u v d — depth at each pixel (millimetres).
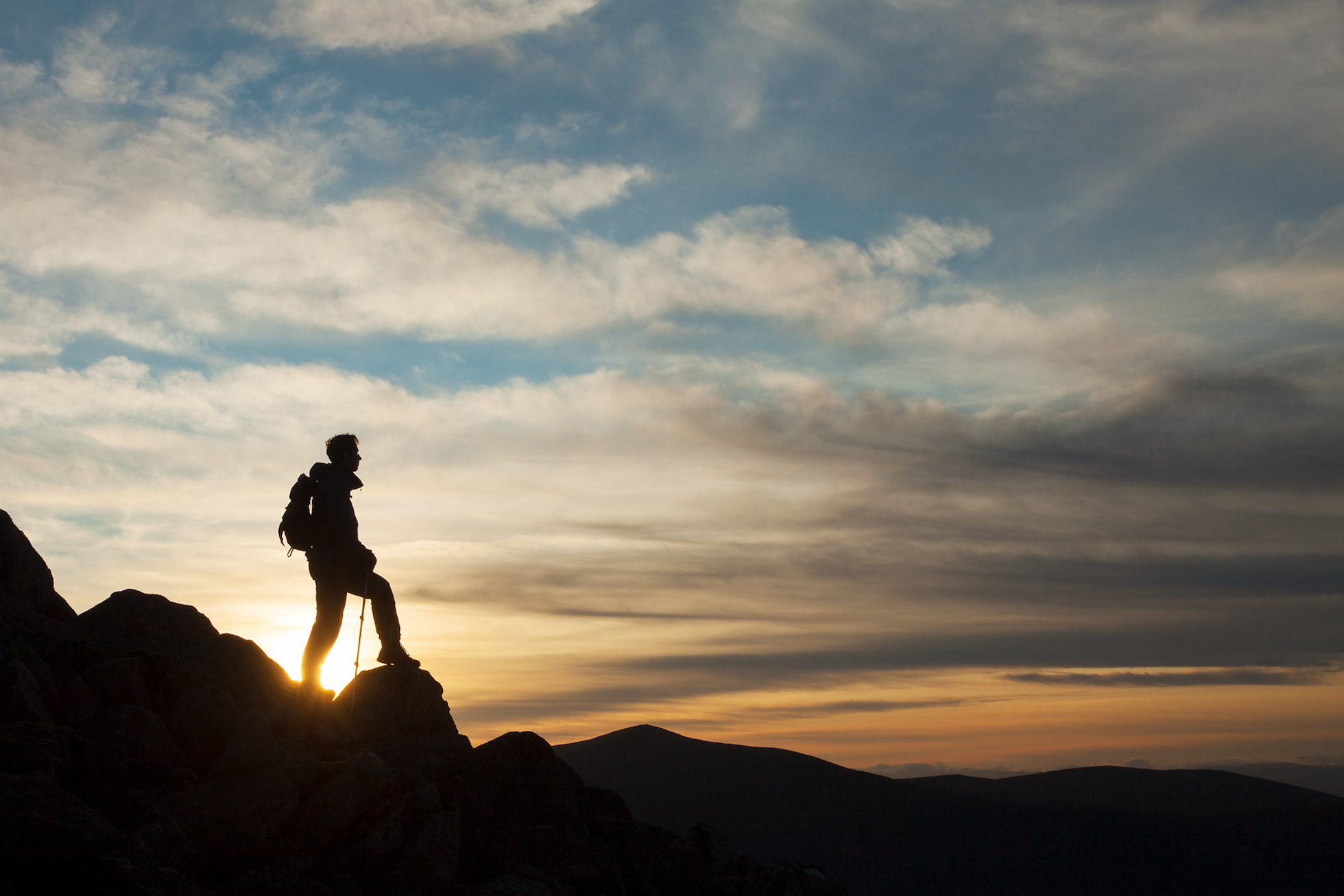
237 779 9891
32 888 8047
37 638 11773
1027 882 81938
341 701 13500
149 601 14078
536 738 13258
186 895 8367
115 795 9641
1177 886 84625
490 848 11188
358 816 10070
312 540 12539
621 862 11914
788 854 79188
